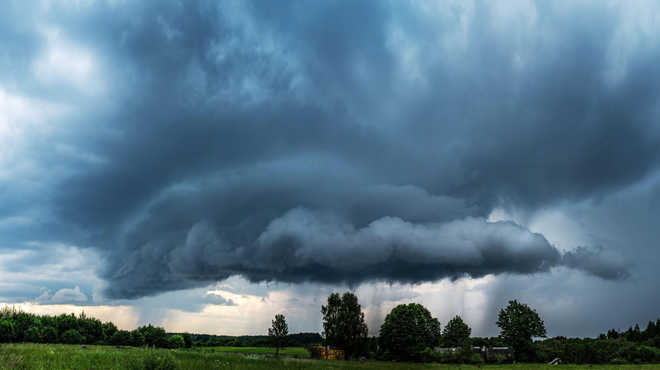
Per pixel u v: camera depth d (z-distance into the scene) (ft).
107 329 390.21
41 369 58.54
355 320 256.52
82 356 75.92
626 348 290.35
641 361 269.44
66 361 68.64
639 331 568.00
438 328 324.19
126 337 381.40
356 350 255.29
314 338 500.74
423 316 295.07
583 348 278.87
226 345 556.92
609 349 301.02
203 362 92.27
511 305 285.02
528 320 274.77
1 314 292.61
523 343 273.33
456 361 228.84
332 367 122.21
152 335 415.03
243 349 426.51
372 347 305.94
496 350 277.23
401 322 276.00
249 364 105.70
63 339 317.01
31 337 288.30
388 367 146.41
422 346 269.23
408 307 288.30
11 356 62.95
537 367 186.50
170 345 419.33
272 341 230.27
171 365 68.85
